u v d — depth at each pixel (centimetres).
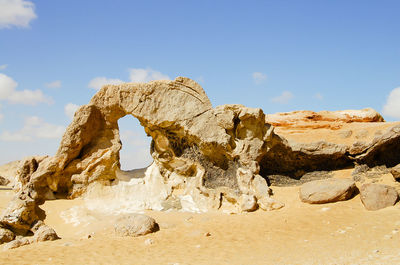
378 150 1764
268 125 1889
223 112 1825
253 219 1510
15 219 1575
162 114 1833
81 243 1342
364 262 875
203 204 1764
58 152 1856
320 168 1930
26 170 1967
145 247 1238
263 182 1755
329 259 933
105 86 1916
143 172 2044
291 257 997
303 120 2536
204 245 1223
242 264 968
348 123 2506
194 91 1848
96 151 1930
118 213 1759
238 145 1838
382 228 1175
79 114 1878
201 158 1872
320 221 1363
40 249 1290
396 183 1596
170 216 1655
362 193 1470
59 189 1914
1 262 1116
